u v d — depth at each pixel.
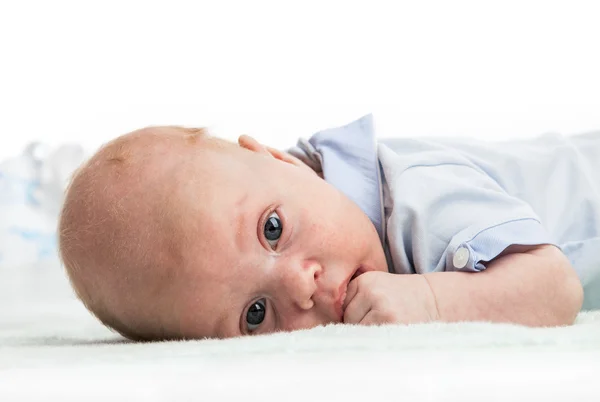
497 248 0.57
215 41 1.12
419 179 0.63
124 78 1.13
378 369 0.38
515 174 0.70
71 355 0.45
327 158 0.66
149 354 0.44
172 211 0.55
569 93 1.07
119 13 1.13
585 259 0.65
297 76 1.11
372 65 1.10
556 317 0.57
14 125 1.13
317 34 1.11
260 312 0.55
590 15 1.06
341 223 0.58
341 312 0.55
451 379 0.36
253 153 0.60
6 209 1.05
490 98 1.08
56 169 1.09
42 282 0.96
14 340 0.59
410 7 1.09
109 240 0.56
